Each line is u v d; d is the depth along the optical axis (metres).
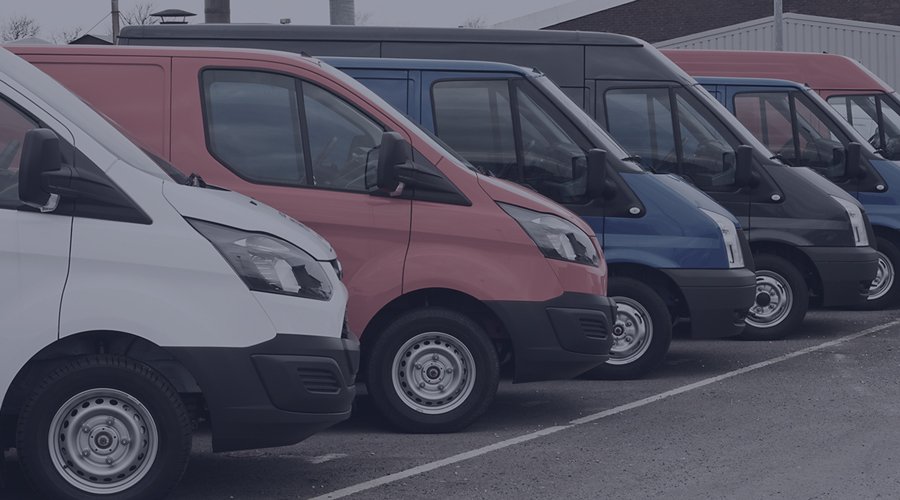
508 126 9.65
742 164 11.27
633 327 10.05
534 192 8.30
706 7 42.59
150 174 6.15
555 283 7.96
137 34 11.73
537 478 6.79
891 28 32.34
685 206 9.99
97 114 6.51
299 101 8.02
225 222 6.12
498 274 7.90
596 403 9.04
